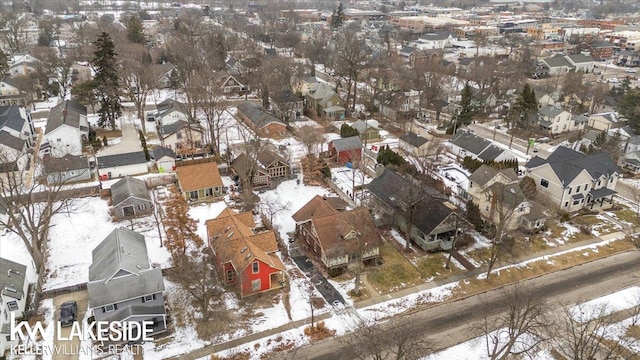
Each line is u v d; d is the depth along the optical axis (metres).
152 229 54.31
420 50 153.00
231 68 125.94
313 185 65.88
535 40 184.75
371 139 84.62
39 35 155.12
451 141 79.56
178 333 39.25
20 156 63.78
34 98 103.44
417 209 52.16
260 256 43.12
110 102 84.94
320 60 145.38
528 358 37.00
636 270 48.75
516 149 81.75
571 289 45.66
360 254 44.94
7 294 39.19
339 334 39.50
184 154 73.75
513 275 47.69
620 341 38.62
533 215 53.88
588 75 134.62
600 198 61.06
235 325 40.16
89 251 50.12
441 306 43.19
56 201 53.84
